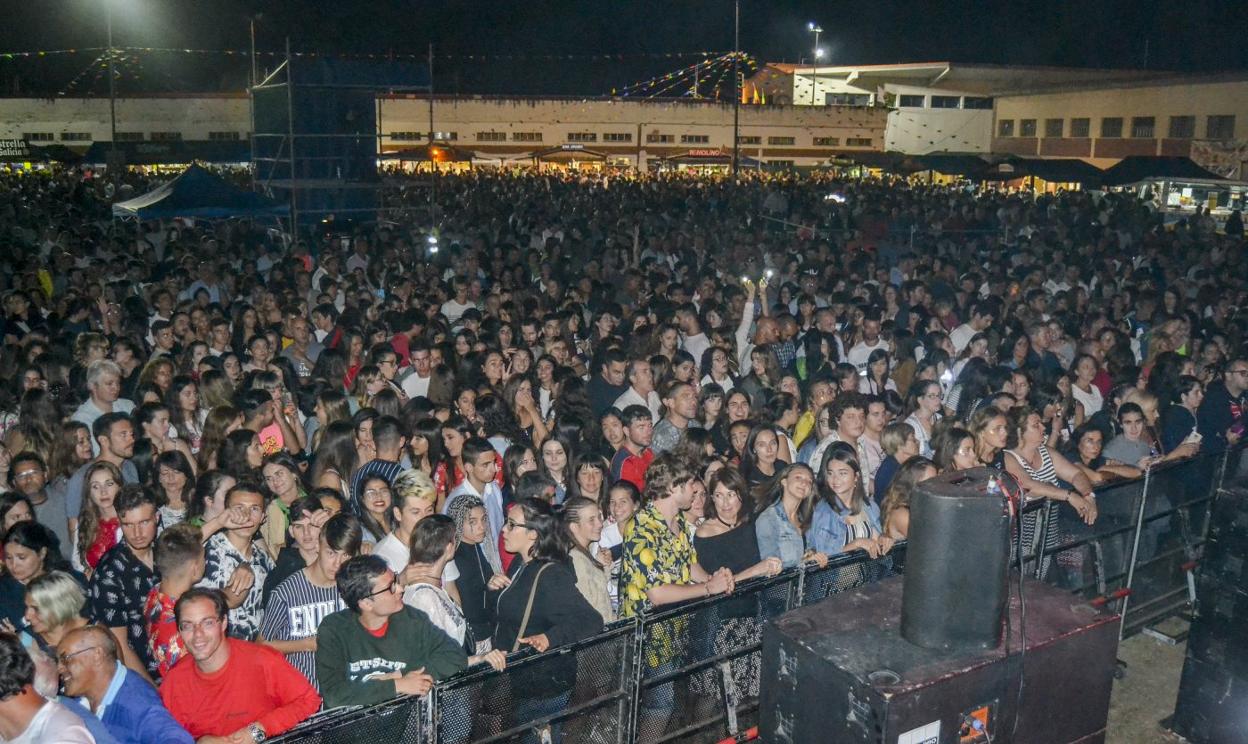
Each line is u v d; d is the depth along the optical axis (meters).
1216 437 7.69
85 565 5.38
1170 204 30.14
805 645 3.38
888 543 5.11
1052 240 19.42
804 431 7.87
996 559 3.28
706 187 39.38
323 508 4.86
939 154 36.31
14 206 24.92
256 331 10.10
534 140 57.16
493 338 9.70
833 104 59.66
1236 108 38.53
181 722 3.84
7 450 6.52
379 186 20.69
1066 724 3.58
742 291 12.43
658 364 8.74
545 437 7.68
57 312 11.13
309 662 4.58
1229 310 12.13
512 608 4.49
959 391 8.84
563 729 4.16
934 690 3.17
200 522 5.24
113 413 6.30
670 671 4.44
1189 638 5.30
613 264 15.82
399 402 7.36
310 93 19.84
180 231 19.44
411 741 3.72
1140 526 6.07
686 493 4.96
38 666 3.49
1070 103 47.31
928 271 15.17
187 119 51.75
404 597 4.39
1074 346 10.50
